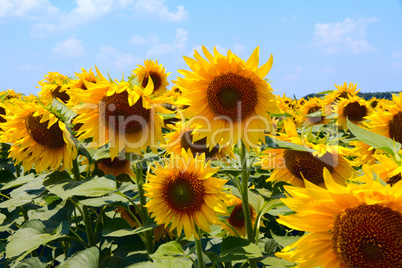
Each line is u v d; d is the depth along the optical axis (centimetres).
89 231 103
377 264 42
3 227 116
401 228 42
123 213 117
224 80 74
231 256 67
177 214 75
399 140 105
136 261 91
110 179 94
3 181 123
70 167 102
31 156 107
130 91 84
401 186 39
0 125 105
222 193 74
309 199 44
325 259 45
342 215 45
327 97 217
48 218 109
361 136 49
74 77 137
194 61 74
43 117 96
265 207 78
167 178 75
